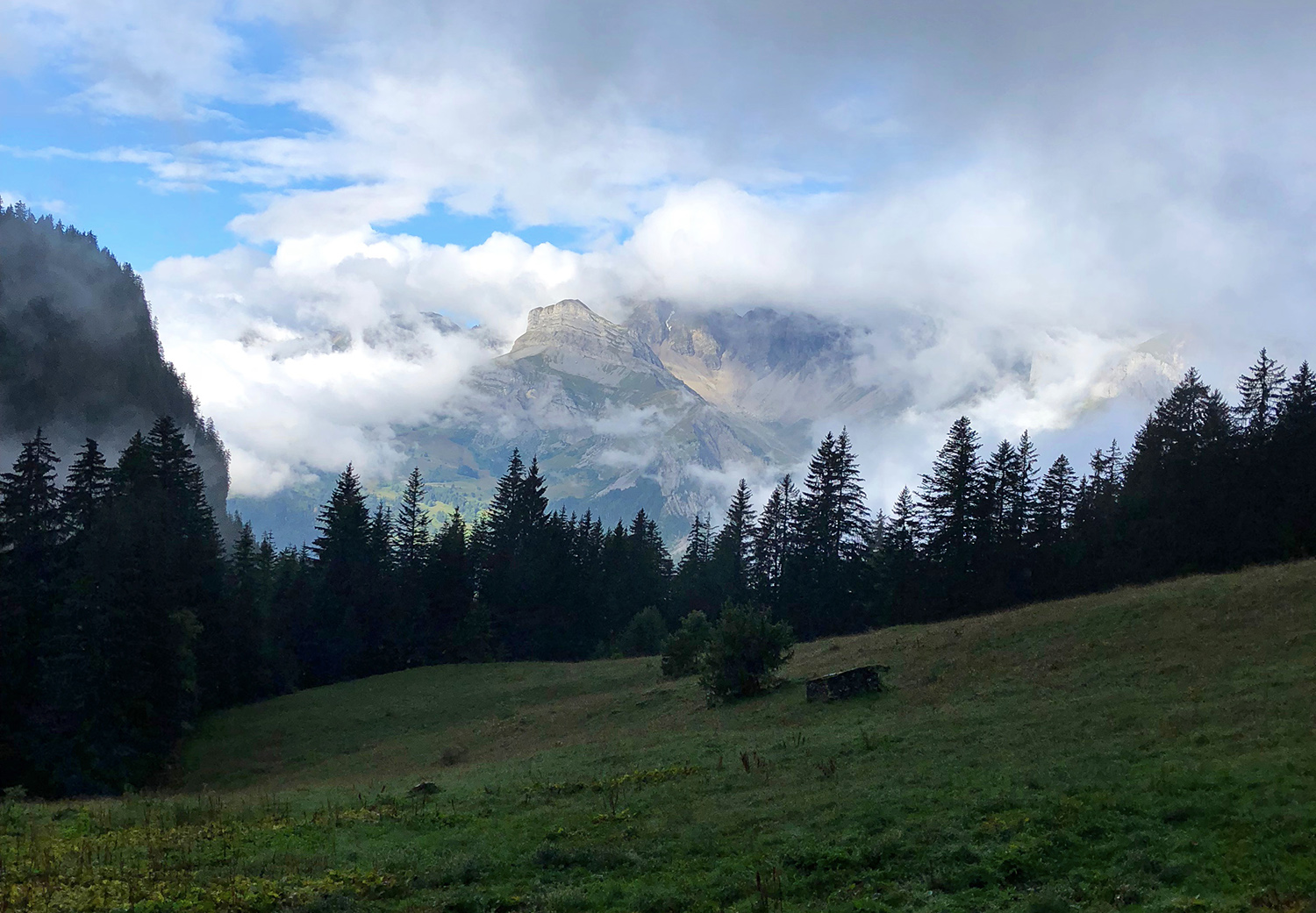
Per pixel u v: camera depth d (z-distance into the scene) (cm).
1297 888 1159
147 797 2670
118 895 1417
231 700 6656
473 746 4472
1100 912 1187
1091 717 2241
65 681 4447
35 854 1670
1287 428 6800
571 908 1359
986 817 1573
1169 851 1335
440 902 1398
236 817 2077
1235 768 1596
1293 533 6475
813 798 1834
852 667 4088
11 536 5044
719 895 1364
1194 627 3119
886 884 1351
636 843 1652
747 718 3469
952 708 2811
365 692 6756
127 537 4862
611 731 4012
